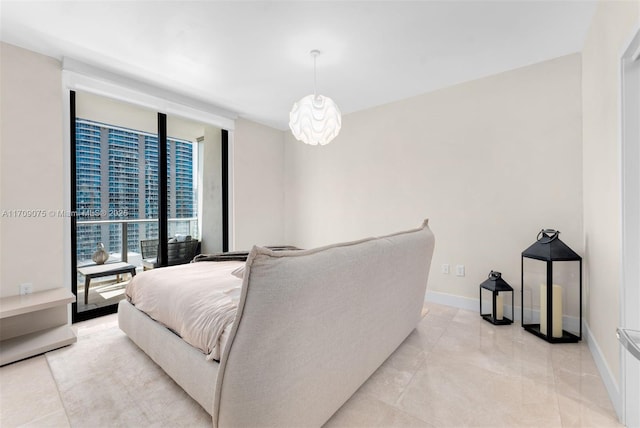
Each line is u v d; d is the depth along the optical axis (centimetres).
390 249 161
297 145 435
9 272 216
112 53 233
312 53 234
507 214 263
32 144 227
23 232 223
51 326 232
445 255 299
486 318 259
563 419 136
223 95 320
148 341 183
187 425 133
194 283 179
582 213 229
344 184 380
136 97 284
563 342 214
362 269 136
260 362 100
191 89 304
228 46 224
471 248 283
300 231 431
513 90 260
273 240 434
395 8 182
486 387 161
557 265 238
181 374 150
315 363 118
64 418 138
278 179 442
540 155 247
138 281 208
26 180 224
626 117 141
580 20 195
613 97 156
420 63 250
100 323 253
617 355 146
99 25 198
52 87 236
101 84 262
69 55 236
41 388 160
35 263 228
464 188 286
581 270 214
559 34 210
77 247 264
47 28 201
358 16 190
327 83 289
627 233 140
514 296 260
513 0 176
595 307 192
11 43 217
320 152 405
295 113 215
